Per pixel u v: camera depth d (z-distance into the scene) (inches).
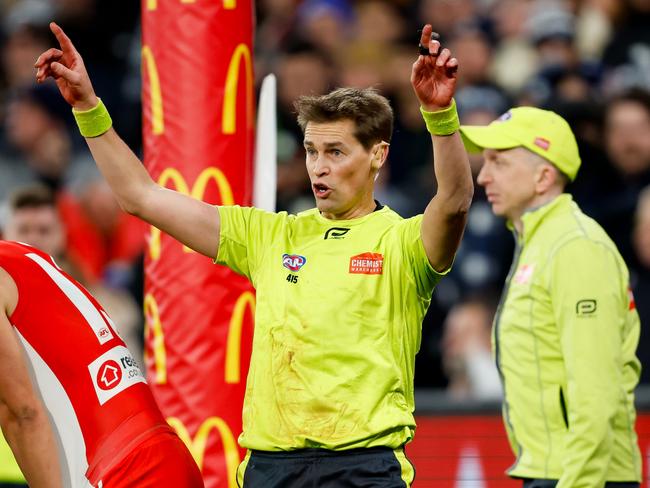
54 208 1013.2
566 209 731.4
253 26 752.3
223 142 730.8
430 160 1359.5
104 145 608.4
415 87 575.2
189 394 728.3
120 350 641.6
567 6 1550.2
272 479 591.8
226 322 730.2
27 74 1595.7
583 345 685.9
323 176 605.3
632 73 1472.7
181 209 617.0
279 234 622.5
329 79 1402.6
